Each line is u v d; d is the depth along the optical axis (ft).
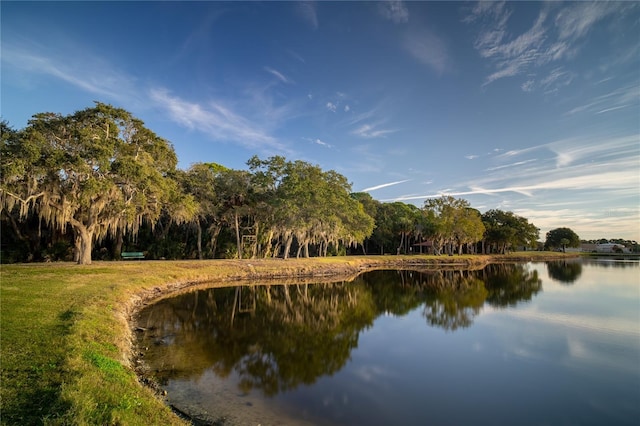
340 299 92.89
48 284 57.62
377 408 31.73
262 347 48.70
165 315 62.64
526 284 130.31
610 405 33.50
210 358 42.19
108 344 33.94
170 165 109.60
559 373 41.65
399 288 116.67
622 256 392.68
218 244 154.30
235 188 141.79
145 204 88.07
